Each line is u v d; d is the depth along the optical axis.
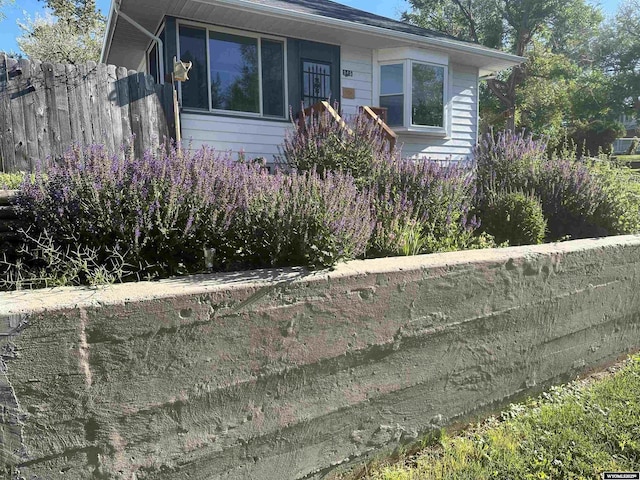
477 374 2.94
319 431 2.29
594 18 30.17
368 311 2.39
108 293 1.82
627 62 31.09
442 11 31.50
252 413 2.07
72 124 6.20
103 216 2.38
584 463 2.45
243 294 2.00
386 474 2.41
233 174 2.98
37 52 22.48
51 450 1.63
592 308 3.62
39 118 5.95
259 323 2.05
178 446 1.89
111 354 1.72
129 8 7.59
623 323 3.94
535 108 29.22
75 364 1.66
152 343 1.80
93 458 1.71
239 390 2.02
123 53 10.63
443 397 2.78
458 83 11.52
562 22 29.61
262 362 2.07
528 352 3.22
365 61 9.92
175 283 2.03
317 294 2.21
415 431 2.67
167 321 1.82
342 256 2.56
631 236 4.22
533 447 2.61
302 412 2.21
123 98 6.71
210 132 8.08
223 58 8.27
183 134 7.82
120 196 2.46
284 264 2.56
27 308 1.58
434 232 3.83
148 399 1.80
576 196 5.05
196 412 1.92
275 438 2.15
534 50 28.92
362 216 2.94
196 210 2.53
